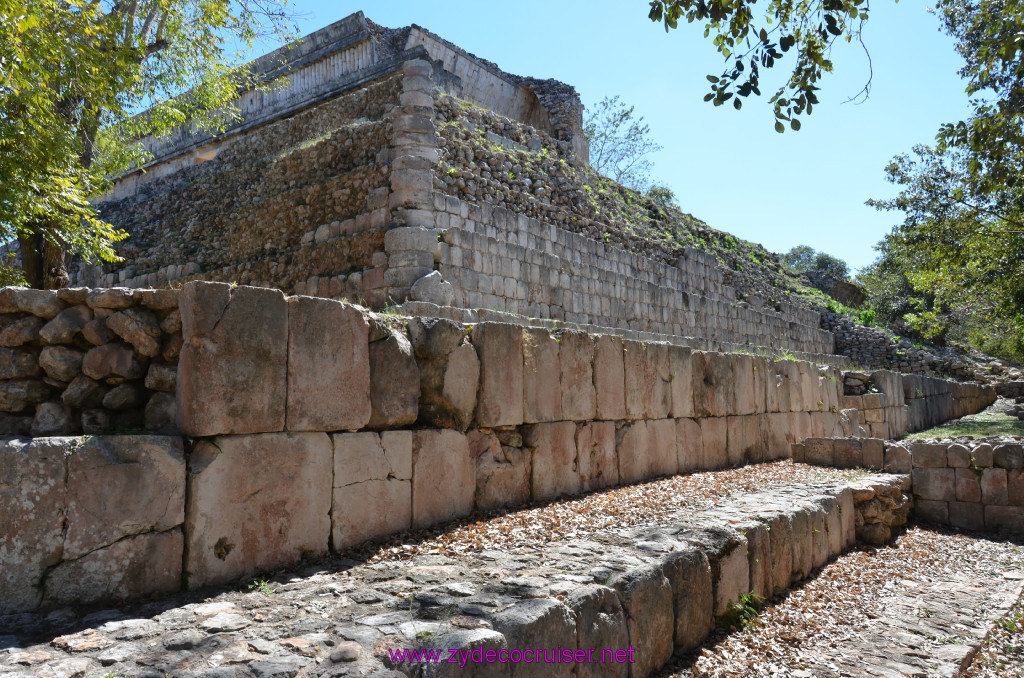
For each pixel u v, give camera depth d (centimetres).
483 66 1898
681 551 473
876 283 3675
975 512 895
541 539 507
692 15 566
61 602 332
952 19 1334
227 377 405
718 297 1953
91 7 872
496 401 611
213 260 1375
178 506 376
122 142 1214
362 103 1273
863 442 998
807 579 640
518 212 1281
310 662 278
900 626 557
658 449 836
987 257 1619
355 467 482
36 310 404
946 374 2325
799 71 585
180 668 271
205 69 1199
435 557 450
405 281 995
